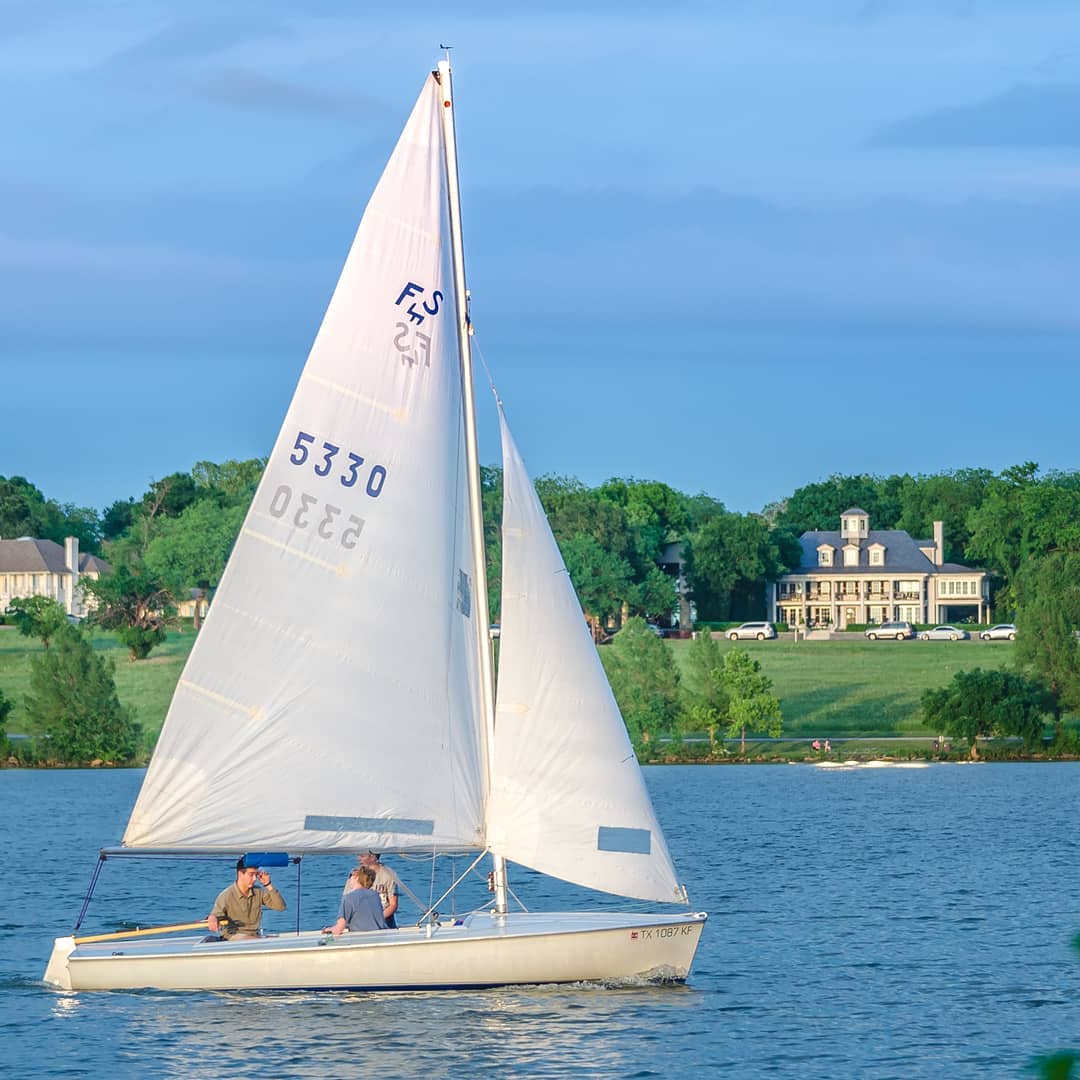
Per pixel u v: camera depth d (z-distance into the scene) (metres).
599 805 118.38
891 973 139.88
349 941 117.94
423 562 118.75
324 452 118.06
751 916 178.62
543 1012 114.31
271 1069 101.69
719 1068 104.94
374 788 117.81
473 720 119.50
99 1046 106.69
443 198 119.38
